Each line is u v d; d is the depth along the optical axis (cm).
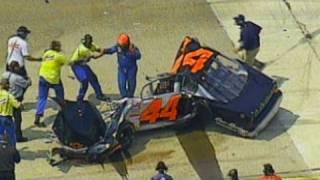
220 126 7031
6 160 6019
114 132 6588
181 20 8512
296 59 7969
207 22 8494
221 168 6656
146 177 6550
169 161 6719
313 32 8362
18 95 6725
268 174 5928
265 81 7075
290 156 6800
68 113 6575
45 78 6831
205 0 8788
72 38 8231
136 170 6619
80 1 8769
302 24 8488
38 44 8144
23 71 6912
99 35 8269
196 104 6888
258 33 7525
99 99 7281
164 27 8400
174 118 6900
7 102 6384
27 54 6925
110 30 8350
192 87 6900
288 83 7631
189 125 7012
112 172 6588
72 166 6631
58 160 6669
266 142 6925
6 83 6481
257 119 6862
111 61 7888
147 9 8675
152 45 8119
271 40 8231
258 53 8031
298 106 7350
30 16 8556
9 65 6762
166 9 8675
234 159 6750
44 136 6950
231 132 7000
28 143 6869
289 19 8562
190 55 7156
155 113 6844
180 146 6875
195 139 6938
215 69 7075
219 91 6925
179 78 6938
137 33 8294
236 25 7975
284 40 8238
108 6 8719
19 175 6538
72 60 7012
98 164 6650
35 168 6619
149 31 8331
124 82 7056
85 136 6500
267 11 8675
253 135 6919
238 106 6825
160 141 6912
